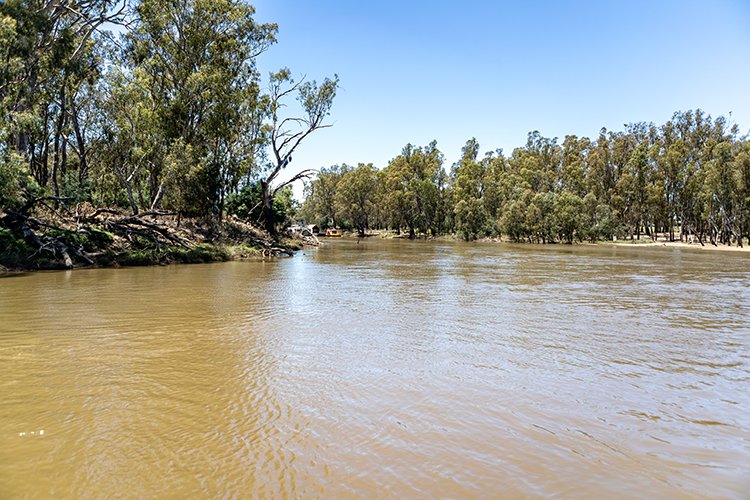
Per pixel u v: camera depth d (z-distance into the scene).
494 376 6.11
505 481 3.54
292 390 5.45
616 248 54.62
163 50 30.05
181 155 27.06
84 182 28.89
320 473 3.59
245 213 42.38
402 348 7.50
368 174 92.50
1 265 17.78
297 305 11.58
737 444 4.23
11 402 4.93
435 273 21.11
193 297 12.46
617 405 5.15
